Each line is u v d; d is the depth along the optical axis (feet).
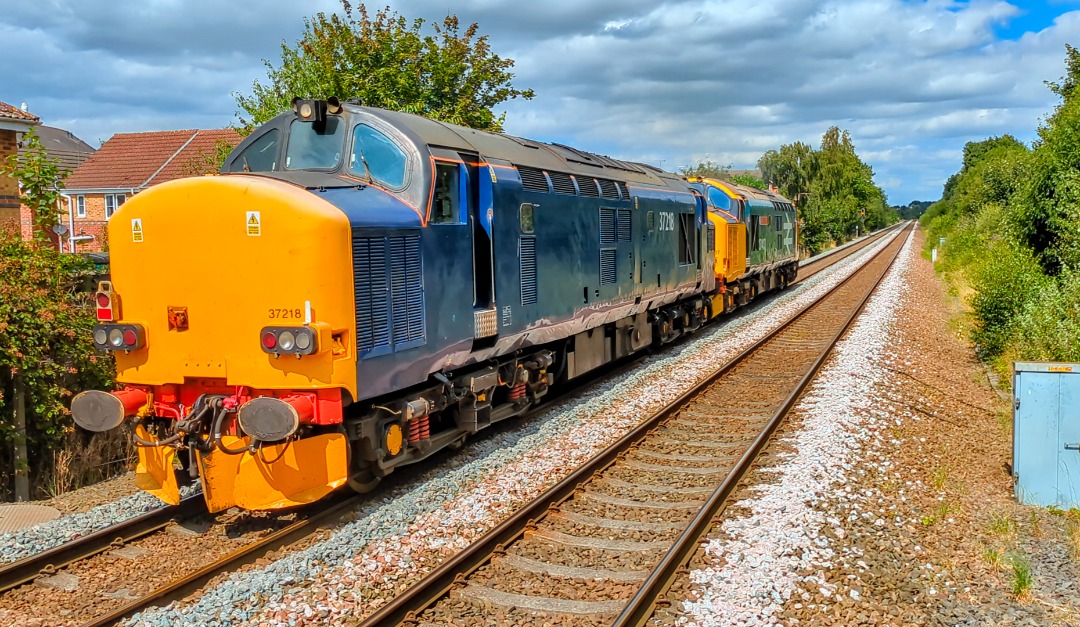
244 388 20.77
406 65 50.19
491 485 24.79
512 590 18.07
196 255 20.63
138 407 21.84
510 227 28.86
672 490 24.82
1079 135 48.60
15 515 23.17
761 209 79.61
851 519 21.81
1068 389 24.07
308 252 19.76
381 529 21.03
